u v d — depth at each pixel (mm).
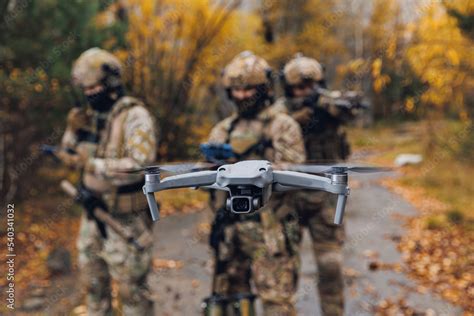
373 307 4078
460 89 6797
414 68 6273
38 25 6305
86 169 2877
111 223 2779
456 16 5766
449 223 6855
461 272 4926
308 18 17688
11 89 6289
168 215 7344
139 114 2871
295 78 3264
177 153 10867
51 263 4637
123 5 9492
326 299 3232
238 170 936
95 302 2979
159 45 10852
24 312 3764
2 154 6848
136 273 2824
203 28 11023
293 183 942
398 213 7684
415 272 4953
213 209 2785
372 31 16188
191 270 4879
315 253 3238
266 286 2662
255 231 2680
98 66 2896
